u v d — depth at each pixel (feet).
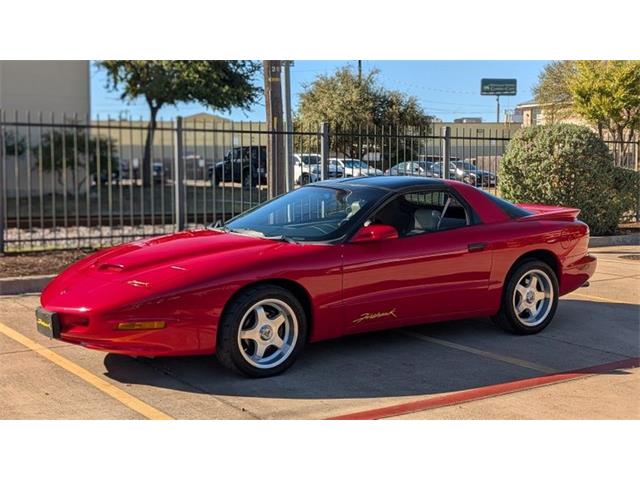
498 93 177.68
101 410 14.98
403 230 19.35
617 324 23.30
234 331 16.46
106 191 65.67
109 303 15.67
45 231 45.68
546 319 22.12
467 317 20.62
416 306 19.24
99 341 15.75
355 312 18.17
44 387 16.33
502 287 20.95
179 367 17.87
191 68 80.74
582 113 94.89
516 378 17.56
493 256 20.57
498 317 21.40
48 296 17.26
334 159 47.62
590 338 21.52
